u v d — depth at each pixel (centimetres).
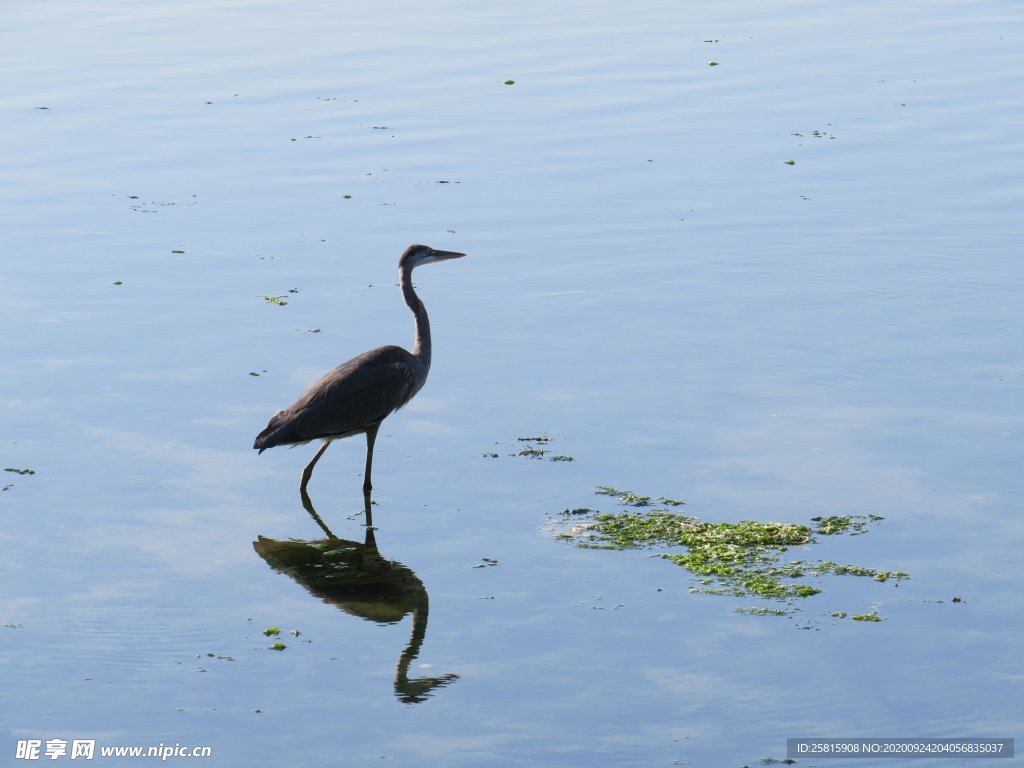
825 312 1962
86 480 1509
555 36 3409
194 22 3594
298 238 2248
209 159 2611
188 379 1767
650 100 2903
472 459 1566
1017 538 1352
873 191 2409
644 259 2159
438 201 2391
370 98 2941
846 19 3572
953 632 1185
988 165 2508
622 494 1473
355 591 1294
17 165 2572
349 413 1486
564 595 1273
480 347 1873
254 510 1461
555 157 2592
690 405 1686
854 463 1522
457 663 1165
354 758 1026
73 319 1953
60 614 1241
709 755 1023
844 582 1275
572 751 1031
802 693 1102
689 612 1234
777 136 2681
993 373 1753
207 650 1188
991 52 3225
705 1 3791
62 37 3450
